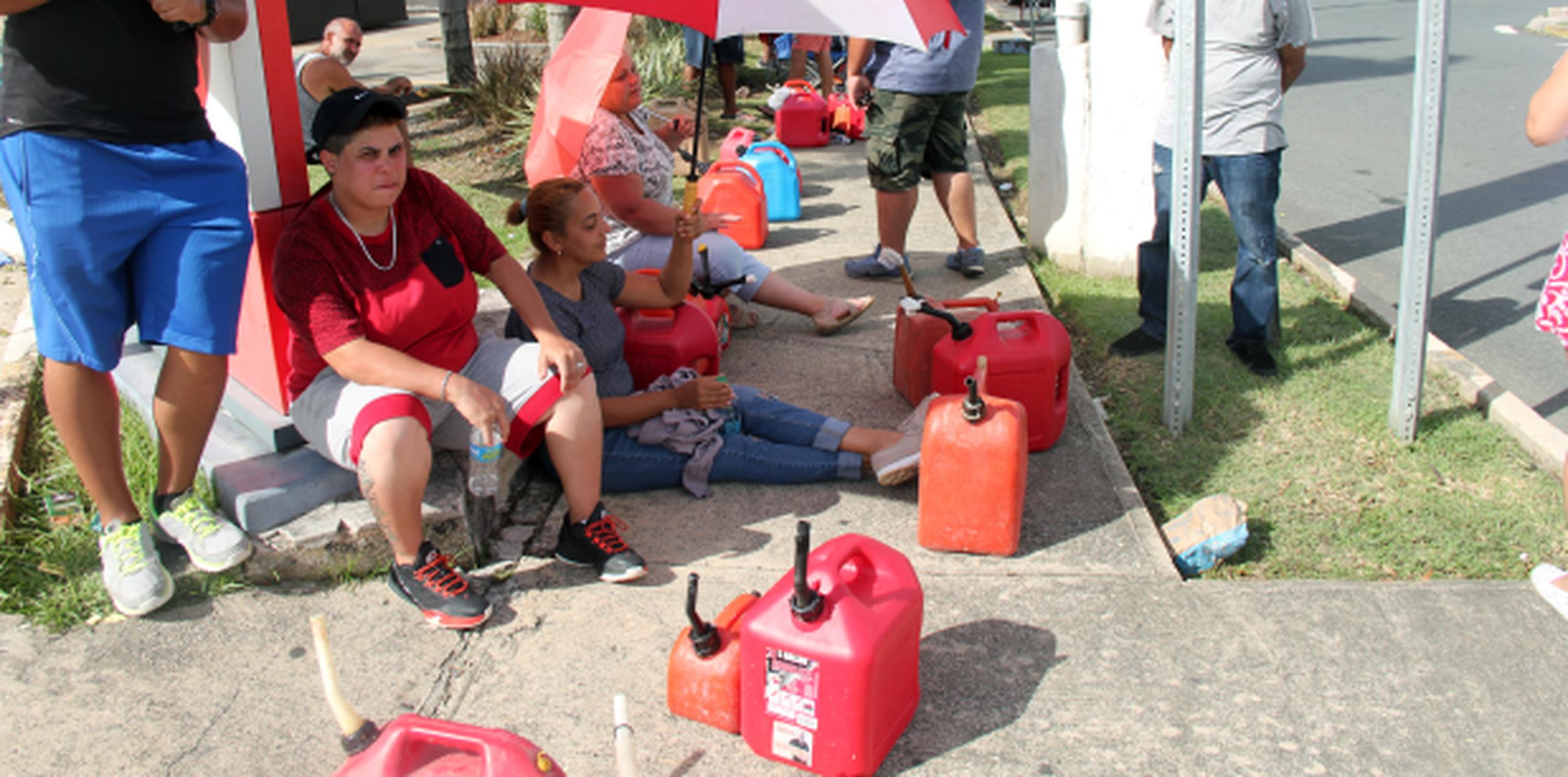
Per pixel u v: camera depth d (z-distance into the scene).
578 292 3.99
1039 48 6.13
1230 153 4.52
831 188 8.21
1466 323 5.67
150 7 2.79
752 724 2.60
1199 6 3.79
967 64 5.52
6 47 2.73
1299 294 5.71
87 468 3.11
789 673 2.49
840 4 3.77
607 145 4.64
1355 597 3.19
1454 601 3.16
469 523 3.37
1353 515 3.66
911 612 2.57
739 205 6.51
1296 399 4.48
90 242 2.82
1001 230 6.85
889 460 3.67
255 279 3.53
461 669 2.96
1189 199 3.96
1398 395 4.11
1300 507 3.72
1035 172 6.32
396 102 3.02
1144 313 4.99
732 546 3.52
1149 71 5.67
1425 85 3.76
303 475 3.40
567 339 3.85
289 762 2.66
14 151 2.76
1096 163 5.90
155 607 3.14
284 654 3.02
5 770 2.62
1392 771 2.57
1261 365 4.71
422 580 3.12
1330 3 22.31
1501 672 2.88
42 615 3.14
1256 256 4.62
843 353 5.04
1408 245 3.94
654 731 2.73
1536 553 3.43
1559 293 3.03
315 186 7.60
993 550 3.40
